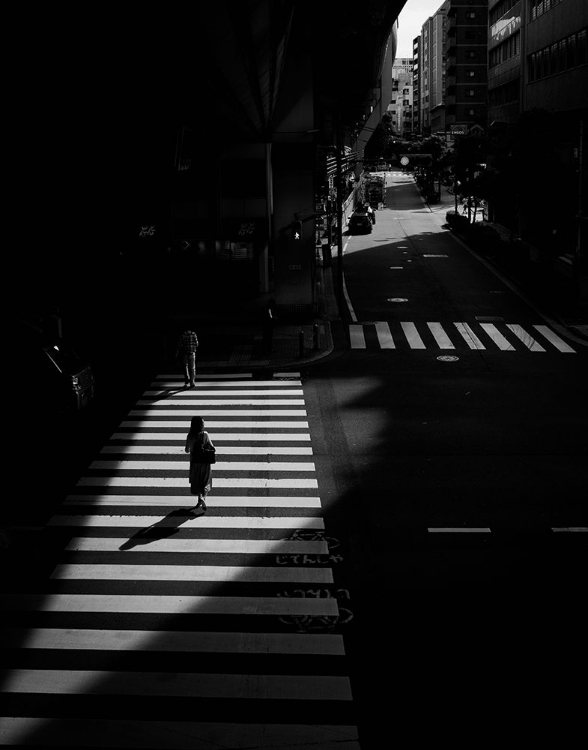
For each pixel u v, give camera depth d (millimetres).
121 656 9844
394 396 22391
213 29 9555
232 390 23172
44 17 6027
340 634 10320
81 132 12008
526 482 15789
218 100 17094
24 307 23547
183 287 38281
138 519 14141
